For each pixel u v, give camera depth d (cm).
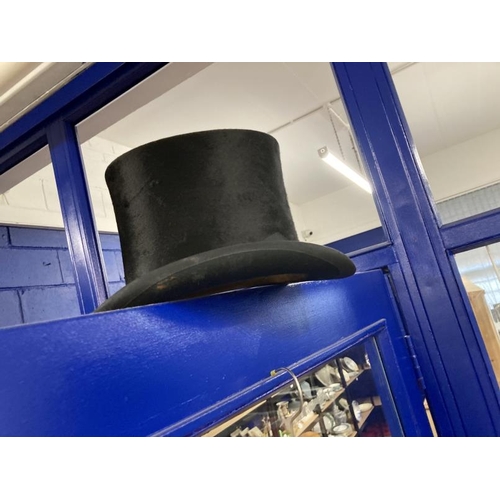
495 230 71
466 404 73
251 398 40
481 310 108
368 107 84
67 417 27
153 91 109
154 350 33
